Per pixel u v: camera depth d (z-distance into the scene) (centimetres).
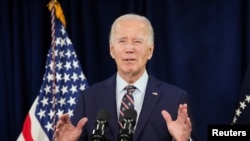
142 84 331
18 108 523
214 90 491
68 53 492
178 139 263
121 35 311
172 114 313
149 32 318
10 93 531
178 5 491
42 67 519
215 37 488
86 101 337
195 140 332
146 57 320
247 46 478
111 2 517
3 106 530
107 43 518
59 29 493
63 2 525
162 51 504
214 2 487
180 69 491
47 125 484
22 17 528
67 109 482
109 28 517
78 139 297
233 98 486
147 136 307
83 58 529
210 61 491
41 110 486
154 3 500
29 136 480
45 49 527
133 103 320
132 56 310
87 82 494
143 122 311
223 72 486
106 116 247
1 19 528
